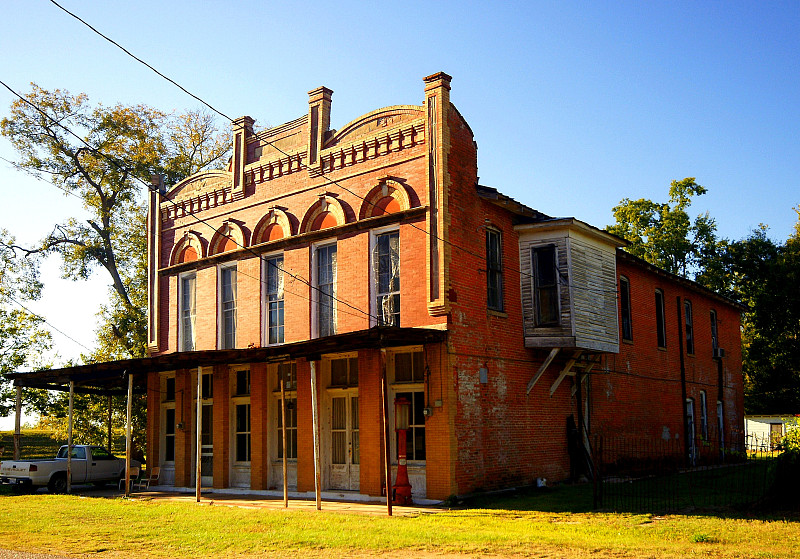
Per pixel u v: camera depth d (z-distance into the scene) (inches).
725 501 627.8
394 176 732.7
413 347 697.6
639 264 990.4
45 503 703.1
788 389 1822.1
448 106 708.0
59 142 1375.5
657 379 1044.5
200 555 416.2
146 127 1493.6
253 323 853.8
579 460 829.2
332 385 768.9
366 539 455.2
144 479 944.9
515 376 756.6
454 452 652.7
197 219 955.3
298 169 834.8
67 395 1301.7
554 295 773.3
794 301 1624.0
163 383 952.3
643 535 460.1
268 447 805.9
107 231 1432.1
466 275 705.0
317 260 802.2
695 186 1791.3
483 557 397.7
